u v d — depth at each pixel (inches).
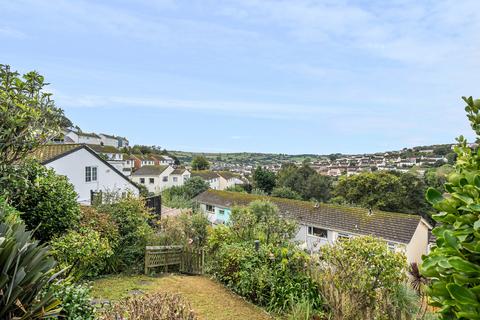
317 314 186.1
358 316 156.9
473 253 44.9
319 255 226.2
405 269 216.1
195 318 123.7
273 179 1556.3
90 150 682.8
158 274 305.0
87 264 238.2
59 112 200.8
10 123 166.1
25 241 107.4
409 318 152.5
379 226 645.9
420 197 1001.5
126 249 308.3
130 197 358.0
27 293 99.0
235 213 416.5
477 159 55.1
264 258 243.8
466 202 47.5
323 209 764.0
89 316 133.0
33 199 237.8
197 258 323.9
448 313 47.3
